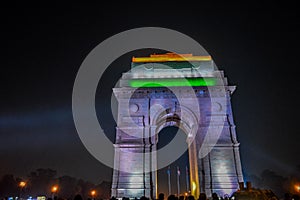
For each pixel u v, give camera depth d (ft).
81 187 461.37
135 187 184.34
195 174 202.90
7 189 433.07
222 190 181.78
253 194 76.59
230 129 200.03
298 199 66.64
